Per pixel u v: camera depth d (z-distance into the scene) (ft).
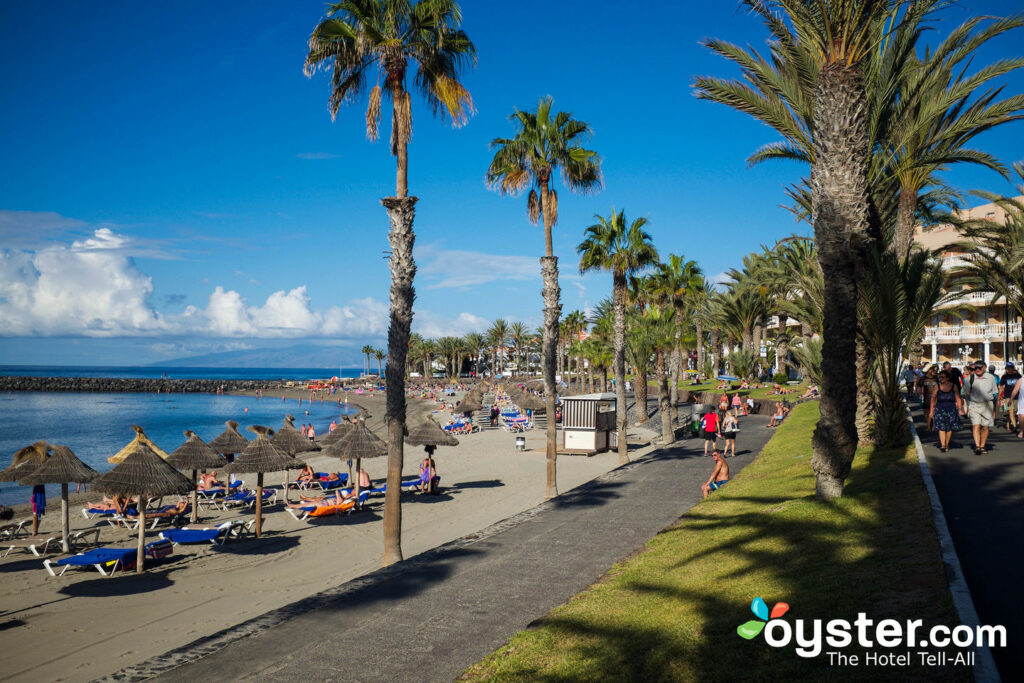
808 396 124.88
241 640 21.22
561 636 19.90
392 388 42.09
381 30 42.50
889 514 26.84
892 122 47.78
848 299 30.27
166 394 484.74
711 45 42.78
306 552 48.78
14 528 54.29
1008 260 67.31
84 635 33.22
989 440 44.04
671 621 19.76
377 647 20.49
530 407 156.25
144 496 43.34
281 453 56.39
